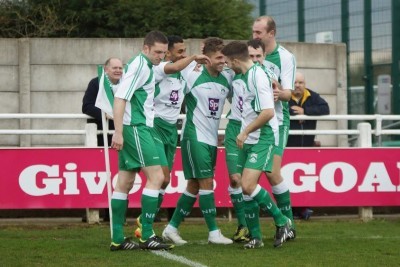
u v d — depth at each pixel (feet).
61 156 105.50
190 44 131.75
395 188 111.45
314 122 111.65
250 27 160.66
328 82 138.92
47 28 150.20
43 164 105.40
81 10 151.84
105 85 86.74
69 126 131.23
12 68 131.34
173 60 90.38
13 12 152.66
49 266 72.18
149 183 80.59
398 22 149.28
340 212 117.80
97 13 150.61
